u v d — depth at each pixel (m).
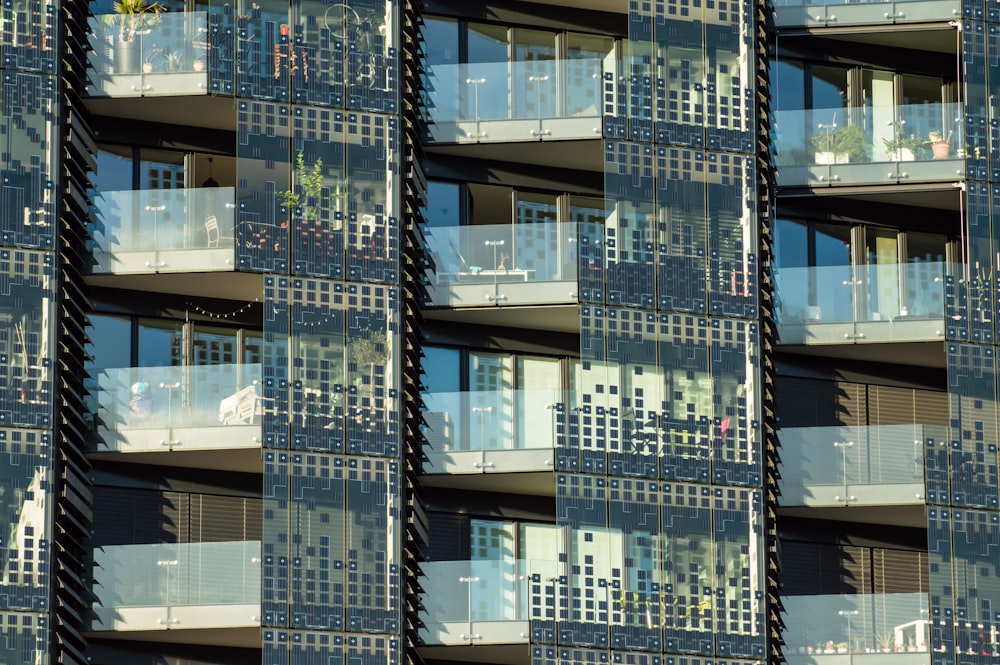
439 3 59.75
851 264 60.56
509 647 54.34
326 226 55.88
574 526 55.19
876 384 60.00
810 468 57.16
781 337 58.41
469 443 55.78
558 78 58.09
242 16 56.62
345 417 54.91
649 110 58.09
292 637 53.19
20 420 53.09
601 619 54.66
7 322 53.56
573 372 58.66
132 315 56.34
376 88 56.97
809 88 61.66
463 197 59.06
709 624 55.19
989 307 58.69
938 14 60.59
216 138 57.72
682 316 57.03
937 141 59.66
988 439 57.78
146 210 55.31
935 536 56.78
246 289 56.16
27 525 52.53
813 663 55.50
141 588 53.00
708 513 55.88
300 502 54.06
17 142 54.53
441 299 56.78
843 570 58.50
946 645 55.97
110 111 56.78
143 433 54.25
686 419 56.38
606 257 57.06
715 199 57.91
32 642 51.97
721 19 59.06
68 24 56.00
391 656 53.69
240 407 54.47
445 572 54.62
